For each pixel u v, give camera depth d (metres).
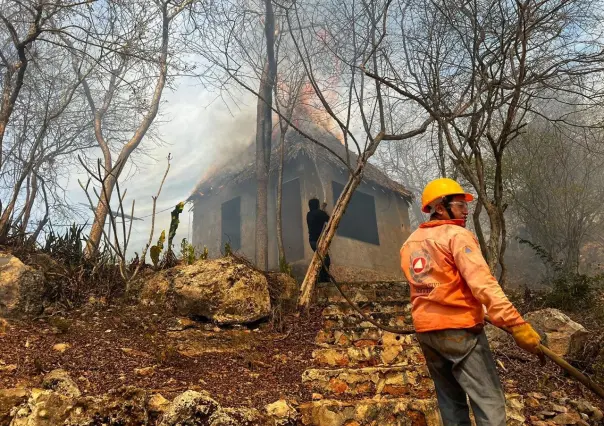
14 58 8.34
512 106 5.00
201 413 2.54
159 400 2.77
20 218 6.95
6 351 3.32
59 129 10.57
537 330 4.27
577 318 5.21
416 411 3.09
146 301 5.11
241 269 5.21
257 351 4.32
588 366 3.86
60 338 3.80
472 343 2.19
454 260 2.23
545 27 5.68
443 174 5.98
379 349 4.24
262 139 10.08
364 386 3.57
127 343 3.97
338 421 3.00
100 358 3.51
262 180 9.84
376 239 12.50
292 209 11.40
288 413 2.90
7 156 8.88
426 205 2.56
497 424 2.05
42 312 4.27
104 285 5.18
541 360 2.11
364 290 6.30
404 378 3.61
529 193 12.16
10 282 4.08
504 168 11.41
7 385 2.82
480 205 5.29
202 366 3.75
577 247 11.44
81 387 2.96
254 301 5.08
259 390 3.36
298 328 5.11
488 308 2.08
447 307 2.24
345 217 11.80
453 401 2.41
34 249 5.19
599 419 3.25
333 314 5.50
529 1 4.84
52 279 4.69
